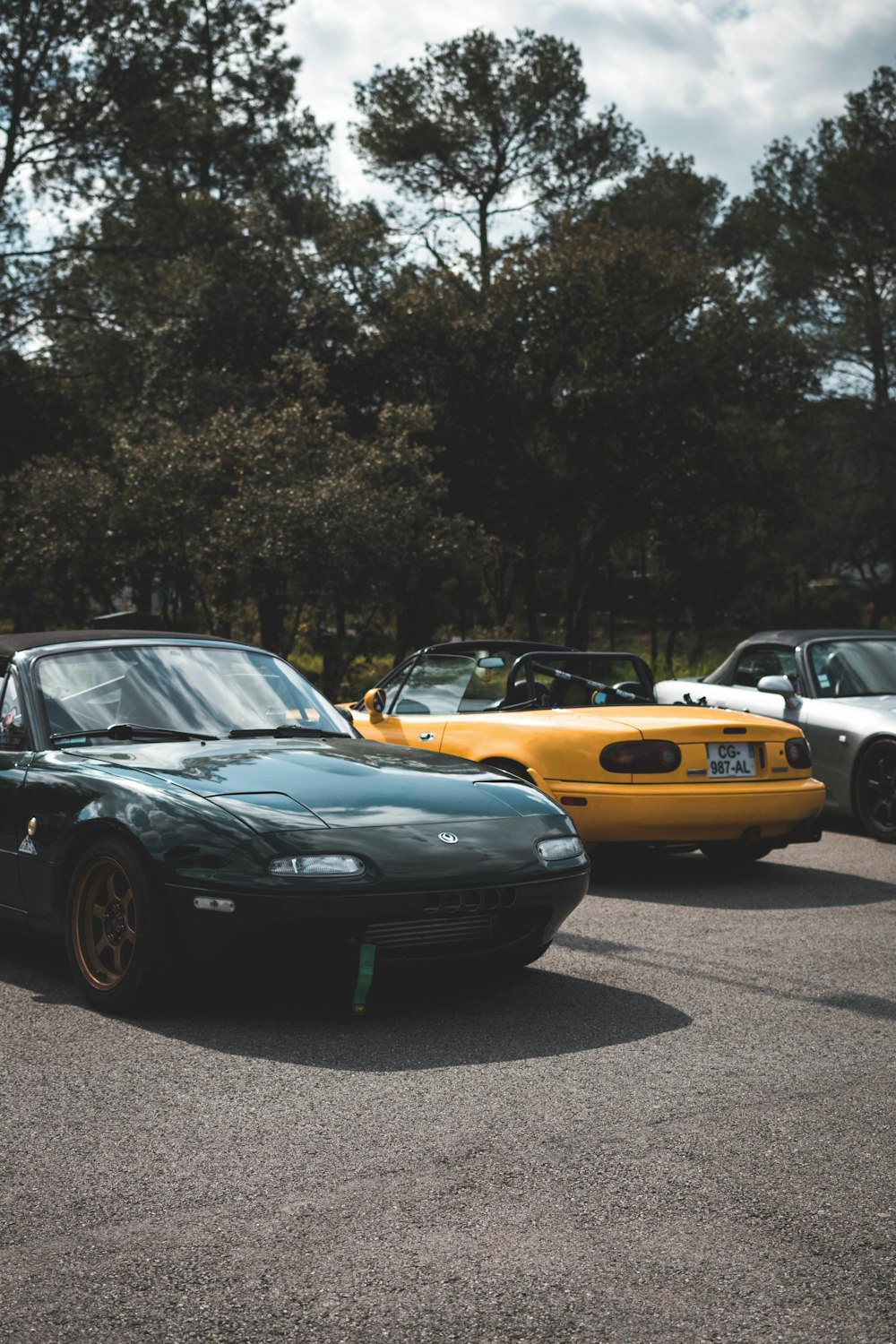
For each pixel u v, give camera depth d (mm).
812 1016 4562
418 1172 3125
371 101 36625
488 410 27453
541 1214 2885
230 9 33094
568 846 4797
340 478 18359
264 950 4242
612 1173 3125
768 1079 3857
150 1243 2734
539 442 30453
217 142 32469
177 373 26422
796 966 5340
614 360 26844
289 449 18984
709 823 7148
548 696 8148
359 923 4262
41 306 30266
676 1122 3484
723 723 7281
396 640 21484
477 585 29344
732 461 27641
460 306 26844
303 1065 3961
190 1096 3678
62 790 4805
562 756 7254
